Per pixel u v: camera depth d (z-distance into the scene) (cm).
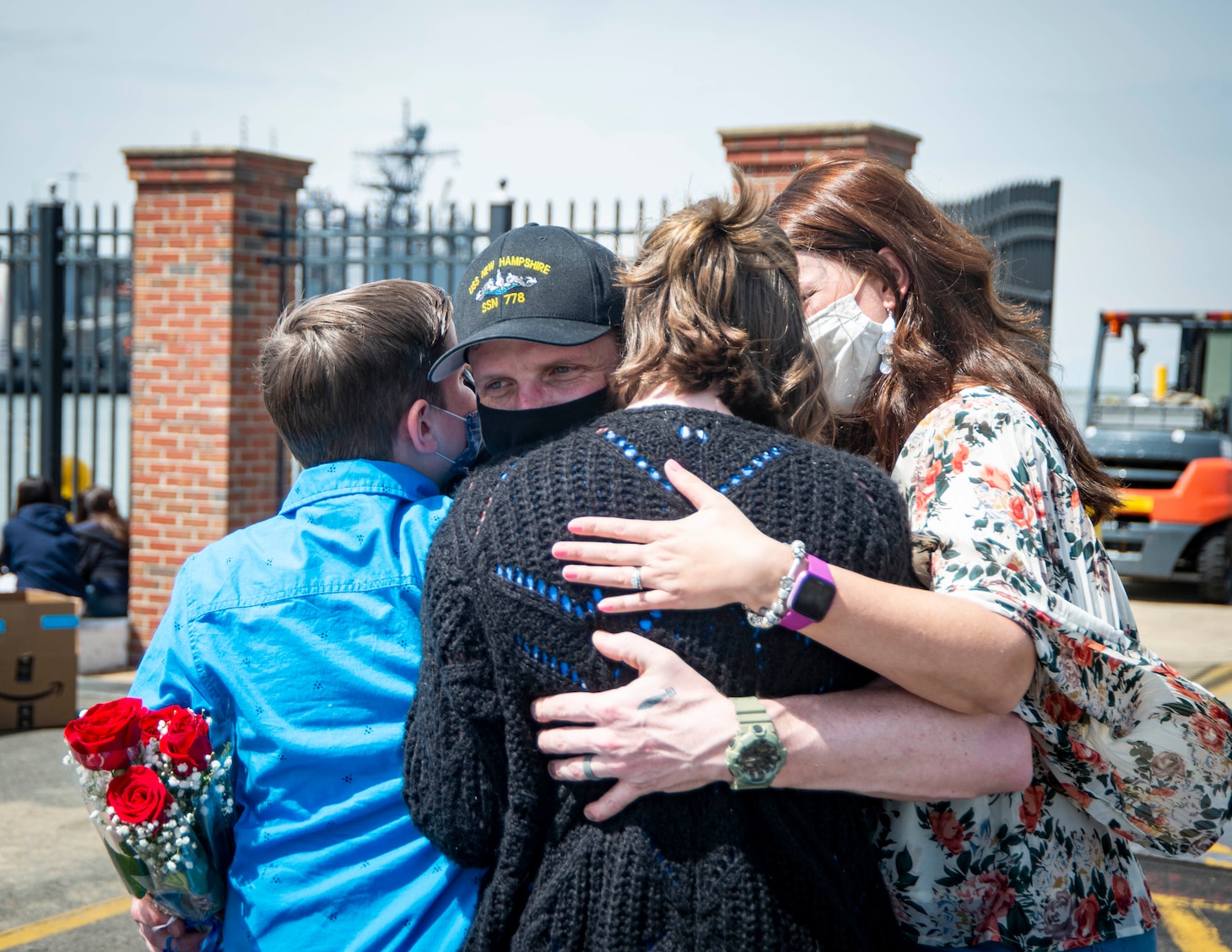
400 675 139
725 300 127
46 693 585
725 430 122
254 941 139
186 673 145
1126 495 1051
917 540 132
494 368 138
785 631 118
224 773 144
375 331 154
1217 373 1256
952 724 123
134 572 732
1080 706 132
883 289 166
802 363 133
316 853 137
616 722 115
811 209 166
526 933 118
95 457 780
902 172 171
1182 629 934
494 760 123
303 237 705
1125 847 149
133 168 718
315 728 138
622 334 139
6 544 729
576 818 122
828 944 116
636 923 115
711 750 114
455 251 675
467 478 134
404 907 135
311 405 155
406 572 143
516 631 119
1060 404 160
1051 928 139
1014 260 800
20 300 965
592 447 122
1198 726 134
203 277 709
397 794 137
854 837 125
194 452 715
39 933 358
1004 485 134
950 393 150
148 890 149
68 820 455
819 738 117
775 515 118
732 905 114
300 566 143
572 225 645
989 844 138
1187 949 356
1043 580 131
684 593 112
